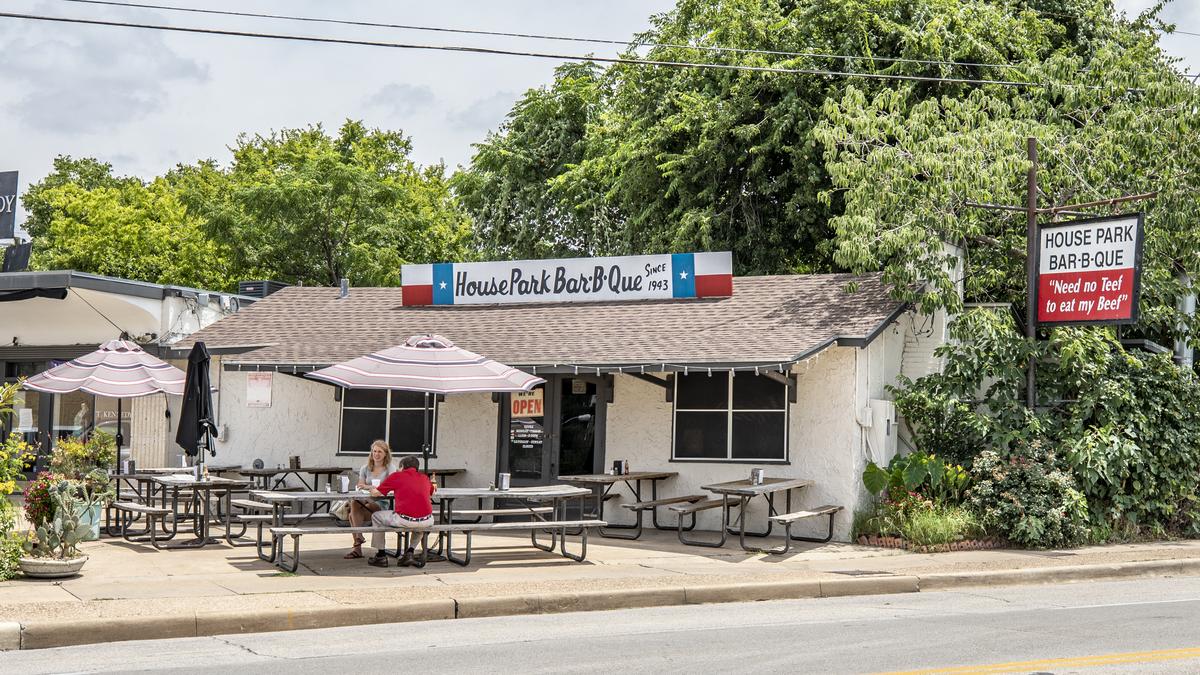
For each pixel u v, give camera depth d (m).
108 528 15.96
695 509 15.66
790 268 28.86
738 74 26.62
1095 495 17.08
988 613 11.08
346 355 18.55
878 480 16.25
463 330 19.39
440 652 8.84
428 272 21.12
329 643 9.30
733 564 14.02
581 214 35.59
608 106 36.91
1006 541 16.22
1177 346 21.30
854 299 17.98
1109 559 14.95
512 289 20.58
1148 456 17.22
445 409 18.72
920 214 17.89
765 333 16.95
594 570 13.28
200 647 9.12
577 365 16.83
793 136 26.55
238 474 19.47
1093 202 17.36
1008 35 25.70
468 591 11.50
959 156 18.20
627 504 16.81
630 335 17.94
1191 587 13.30
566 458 18.17
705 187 27.64
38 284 20.86
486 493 14.13
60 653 8.84
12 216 23.09
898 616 10.88
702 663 8.40
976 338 17.36
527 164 38.12
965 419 17.00
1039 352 17.31
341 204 41.88
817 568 13.78
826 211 25.95
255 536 16.02
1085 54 28.12
